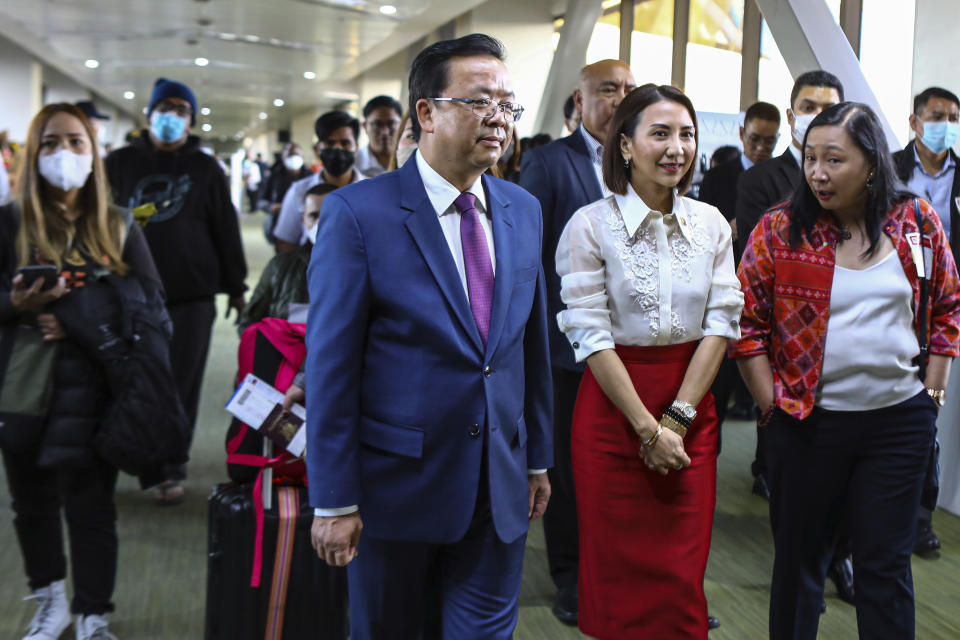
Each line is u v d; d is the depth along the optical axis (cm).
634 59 1052
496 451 179
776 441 236
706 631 226
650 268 220
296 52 1895
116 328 259
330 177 417
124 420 257
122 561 344
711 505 227
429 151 178
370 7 1363
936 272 232
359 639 188
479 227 182
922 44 429
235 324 345
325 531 172
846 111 222
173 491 410
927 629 295
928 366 234
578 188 298
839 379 227
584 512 230
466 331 175
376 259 172
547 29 1345
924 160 367
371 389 176
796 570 236
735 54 826
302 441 249
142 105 3334
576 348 224
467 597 184
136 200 423
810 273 229
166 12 1491
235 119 3997
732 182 432
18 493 269
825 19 512
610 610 225
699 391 219
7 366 251
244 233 2200
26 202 253
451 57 169
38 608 295
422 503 175
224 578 243
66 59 2128
